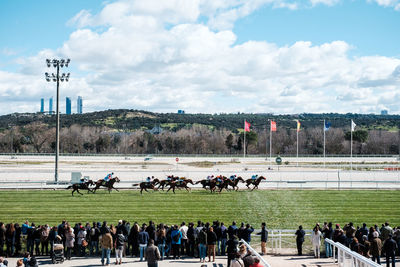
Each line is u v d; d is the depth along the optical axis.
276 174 42.84
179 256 15.14
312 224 21.22
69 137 97.94
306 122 157.25
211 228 14.29
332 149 90.31
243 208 24.78
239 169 50.12
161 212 23.62
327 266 13.38
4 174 41.59
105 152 93.75
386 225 15.85
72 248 16.03
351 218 22.41
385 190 31.36
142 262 14.44
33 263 11.73
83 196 28.58
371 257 14.84
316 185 34.56
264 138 99.06
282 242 17.28
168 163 59.44
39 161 60.28
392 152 90.94
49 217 22.23
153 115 169.50
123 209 24.38
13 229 15.80
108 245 13.91
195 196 28.81
